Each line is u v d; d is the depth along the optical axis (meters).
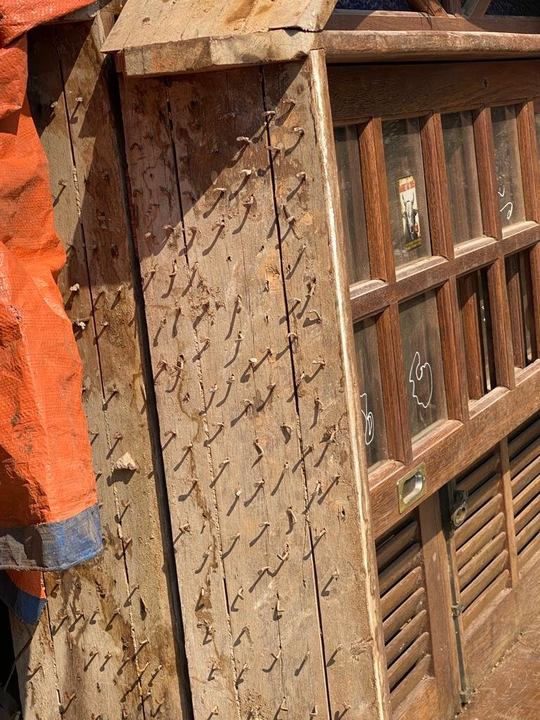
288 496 2.49
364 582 2.42
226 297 2.46
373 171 2.62
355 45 2.34
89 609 2.83
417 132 2.88
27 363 2.29
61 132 2.57
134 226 2.55
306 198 2.32
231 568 2.60
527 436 3.78
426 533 3.09
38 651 2.94
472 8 3.15
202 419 2.56
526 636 3.65
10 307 2.28
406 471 2.69
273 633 2.58
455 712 3.23
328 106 2.29
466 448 2.98
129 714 2.84
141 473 2.68
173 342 2.55
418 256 2.87
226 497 2.57
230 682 2.67
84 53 2.49
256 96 2.33
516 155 3.41
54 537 2.30
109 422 2.68
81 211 2.59
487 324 3.25
